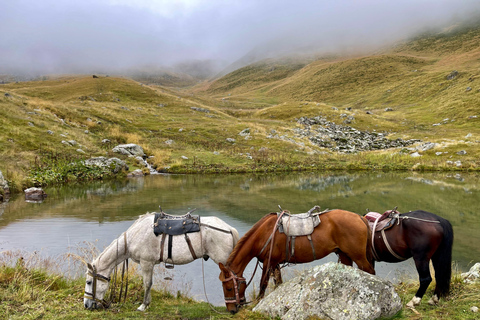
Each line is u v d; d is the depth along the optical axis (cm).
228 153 3609
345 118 5809
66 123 3734
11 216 1375
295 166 3291
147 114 5381
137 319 511
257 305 529
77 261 837
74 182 2341
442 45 14100
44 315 507
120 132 3991
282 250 550
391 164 3434
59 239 1062
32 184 2097
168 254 552
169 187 2181
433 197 1836
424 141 4422
